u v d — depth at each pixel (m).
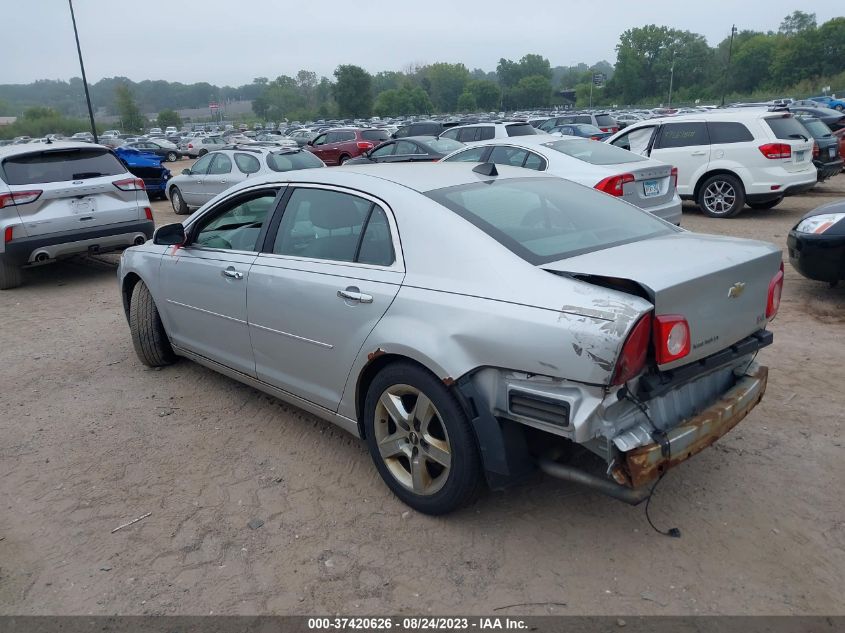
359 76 112.19
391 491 3.67
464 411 3.06
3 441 4.41
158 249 5.14
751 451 3.91
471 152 10.43
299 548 3.24
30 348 6.32
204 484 3.82
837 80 94.19
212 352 4.72
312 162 13.57
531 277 2.92
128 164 18.03
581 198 3.88
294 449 4.18
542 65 174.88
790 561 3.01
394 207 3.46
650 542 3.16
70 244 8.41
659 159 12.24
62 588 3.02
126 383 5.33
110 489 3.80
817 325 6.04
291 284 3.83
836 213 6.34
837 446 3.93
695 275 2.77
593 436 2.72
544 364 2.74
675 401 3.06
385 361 3.45
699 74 127.50
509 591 2.90
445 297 3.08
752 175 11.33
